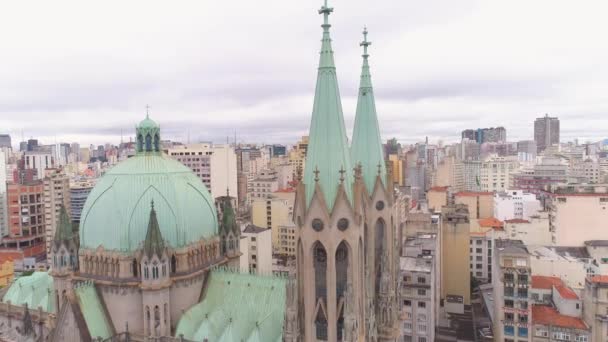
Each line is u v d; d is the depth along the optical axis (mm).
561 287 127750
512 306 121688
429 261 137125
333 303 53906
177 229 76625
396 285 71688
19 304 96250
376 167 66938
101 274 75688
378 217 67062
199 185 85312
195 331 72875
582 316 119812
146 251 71312
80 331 70188
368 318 59688
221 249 89625
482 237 194250
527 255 121750
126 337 73000
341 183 53188
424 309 128250
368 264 65438
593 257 149500
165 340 71938
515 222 182750
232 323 71875
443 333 154625
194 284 78375
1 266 170375
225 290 78500
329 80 54344
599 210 158625
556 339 116875
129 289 73500
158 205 75750
